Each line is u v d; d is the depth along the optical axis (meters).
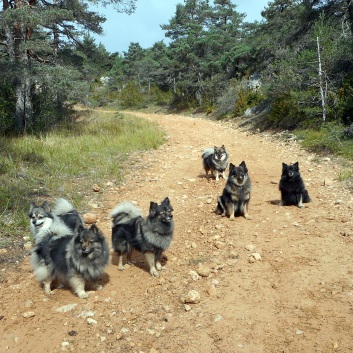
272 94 22.31
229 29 46.88
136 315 4.97
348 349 4.05
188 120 32.75
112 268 6.55
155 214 6.05
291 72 19.86
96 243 5.43
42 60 19.66
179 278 5.92
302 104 19.48
